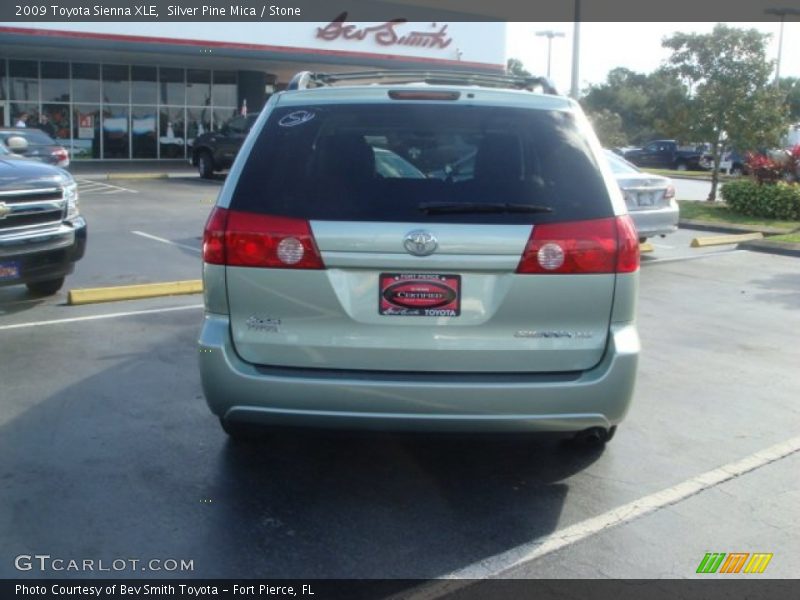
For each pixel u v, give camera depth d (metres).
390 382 3.84
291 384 3.85
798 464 4.83
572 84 22.91
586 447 4.97
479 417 3.87
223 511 4.11
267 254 3.85
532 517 4.14
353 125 4.07
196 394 5.72
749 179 18.64
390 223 3.81
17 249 7.76
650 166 41.59
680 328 8.07
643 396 5.99
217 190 21.31
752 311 8.89
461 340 3.89
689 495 4.41
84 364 6.34
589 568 3.69
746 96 18.67
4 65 26.89
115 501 4.17
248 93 30.72
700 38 18.81
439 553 3.78
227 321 3.96
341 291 3.86
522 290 3.85
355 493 4.34
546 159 4.00
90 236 12.80
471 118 4.10
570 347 3.95
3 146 9.49
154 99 29.56
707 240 13.70
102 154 28.98
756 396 6.04
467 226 3.82
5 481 4.35
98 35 23.69
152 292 8.77
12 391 5.70
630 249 3.96
